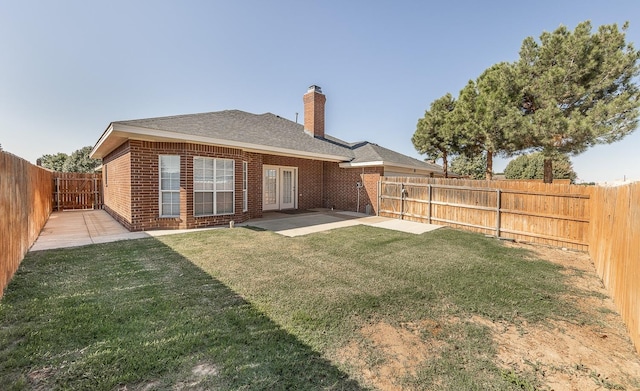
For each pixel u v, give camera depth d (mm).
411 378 2275
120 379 2125
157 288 3939
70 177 14602
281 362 2400
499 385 2234
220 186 9539
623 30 8883
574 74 9203
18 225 4816
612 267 4223
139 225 8297
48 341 2592
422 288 4219
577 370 2471
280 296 3785
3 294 3623
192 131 8797
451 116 13883
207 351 2514
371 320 3221
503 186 8555
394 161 14133
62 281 4125
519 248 7082
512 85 10188
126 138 8352
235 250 6168
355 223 10383
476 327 3143
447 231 9070
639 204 3135
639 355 2715
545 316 3459
